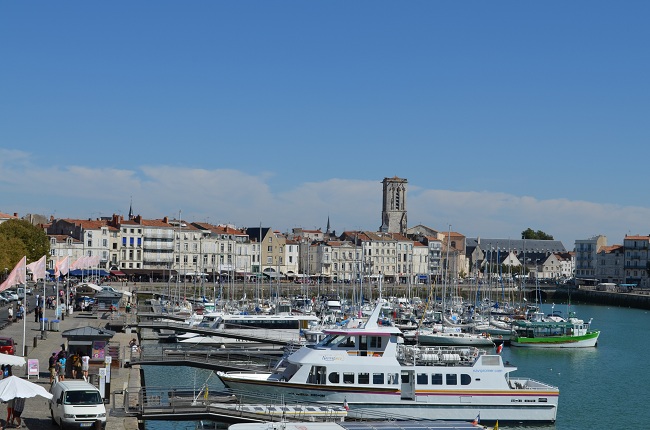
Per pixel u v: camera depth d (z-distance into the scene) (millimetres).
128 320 108562
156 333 107938
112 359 68375
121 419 50375
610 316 191375
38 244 177000
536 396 60656
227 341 99188
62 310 110375
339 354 59688
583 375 91000
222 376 62062
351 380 59312
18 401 45000
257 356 79875
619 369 96125
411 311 146375
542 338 116062
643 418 67438
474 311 144125
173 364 72125
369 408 58969
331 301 154125
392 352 60156
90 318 111188
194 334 101062
